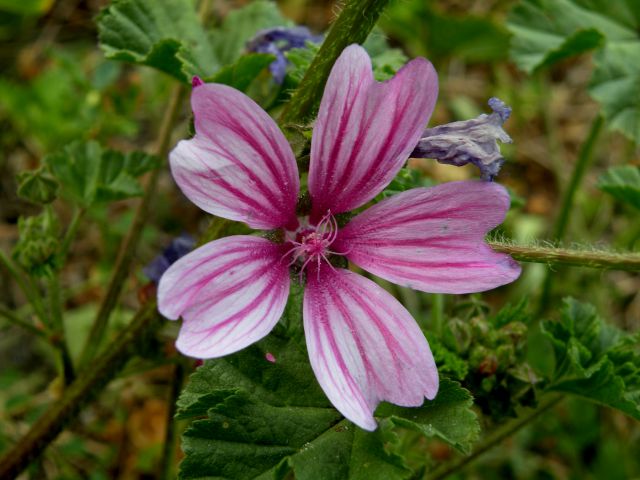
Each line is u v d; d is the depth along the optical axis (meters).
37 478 0.13
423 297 0.15
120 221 0.15
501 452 0.14
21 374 0.14
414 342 0.07
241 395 0.07
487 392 0.09
